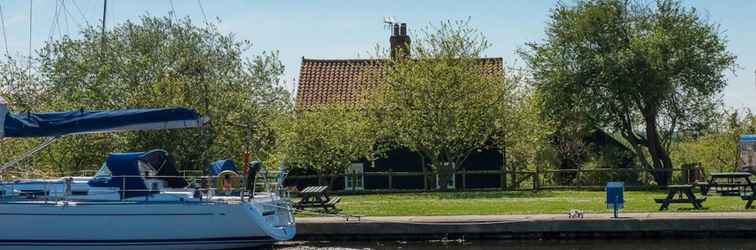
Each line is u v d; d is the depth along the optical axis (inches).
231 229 761.6
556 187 1362.0
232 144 1226.0
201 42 1284.4
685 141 1610.5
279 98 1323.8
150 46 1300.4
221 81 1253.7
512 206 1015.0
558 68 1481.3
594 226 837.8
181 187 824.9
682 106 1514.5
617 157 1609.3
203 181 901.8
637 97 1476.4
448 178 1417.3
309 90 1672.0
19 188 784.9
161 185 804.6
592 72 1467.8
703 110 1518.2
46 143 797.2
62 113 761.6
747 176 1010.7
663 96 1450.5
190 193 784.9
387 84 1432.1
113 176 764.0
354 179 1492.4
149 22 1314.0
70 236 749.9
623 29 1482.5
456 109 1385.3
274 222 799.1
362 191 1311.5
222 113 1213.1
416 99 1400.1
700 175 1365.7
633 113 1535.4
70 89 1290.6
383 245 824.3
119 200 759.7
